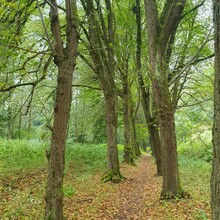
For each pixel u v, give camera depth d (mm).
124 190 13078
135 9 15562
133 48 16531
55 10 6867
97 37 14719
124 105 24359
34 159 18266
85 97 25000
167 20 10148
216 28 3734
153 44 10445
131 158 24828
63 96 6797
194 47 13195
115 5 17141
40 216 7898
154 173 20453
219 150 3646
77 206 9375
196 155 27938
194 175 16188
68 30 7141
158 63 10320
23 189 11516
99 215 8594
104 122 33594
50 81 17781
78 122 35344
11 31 7715
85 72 23609
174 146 10148
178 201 9516
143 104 17734
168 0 10758
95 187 12867
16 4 7004
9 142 24750
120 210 9406
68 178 14516
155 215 8352
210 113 18031
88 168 18312
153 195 11461
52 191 6535
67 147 24141
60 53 6895
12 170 15008
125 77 21859
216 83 3723
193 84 18422
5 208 8734
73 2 7281
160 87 10281
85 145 29781
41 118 33375
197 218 7527
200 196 10141
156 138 18375
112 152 15484
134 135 34281
